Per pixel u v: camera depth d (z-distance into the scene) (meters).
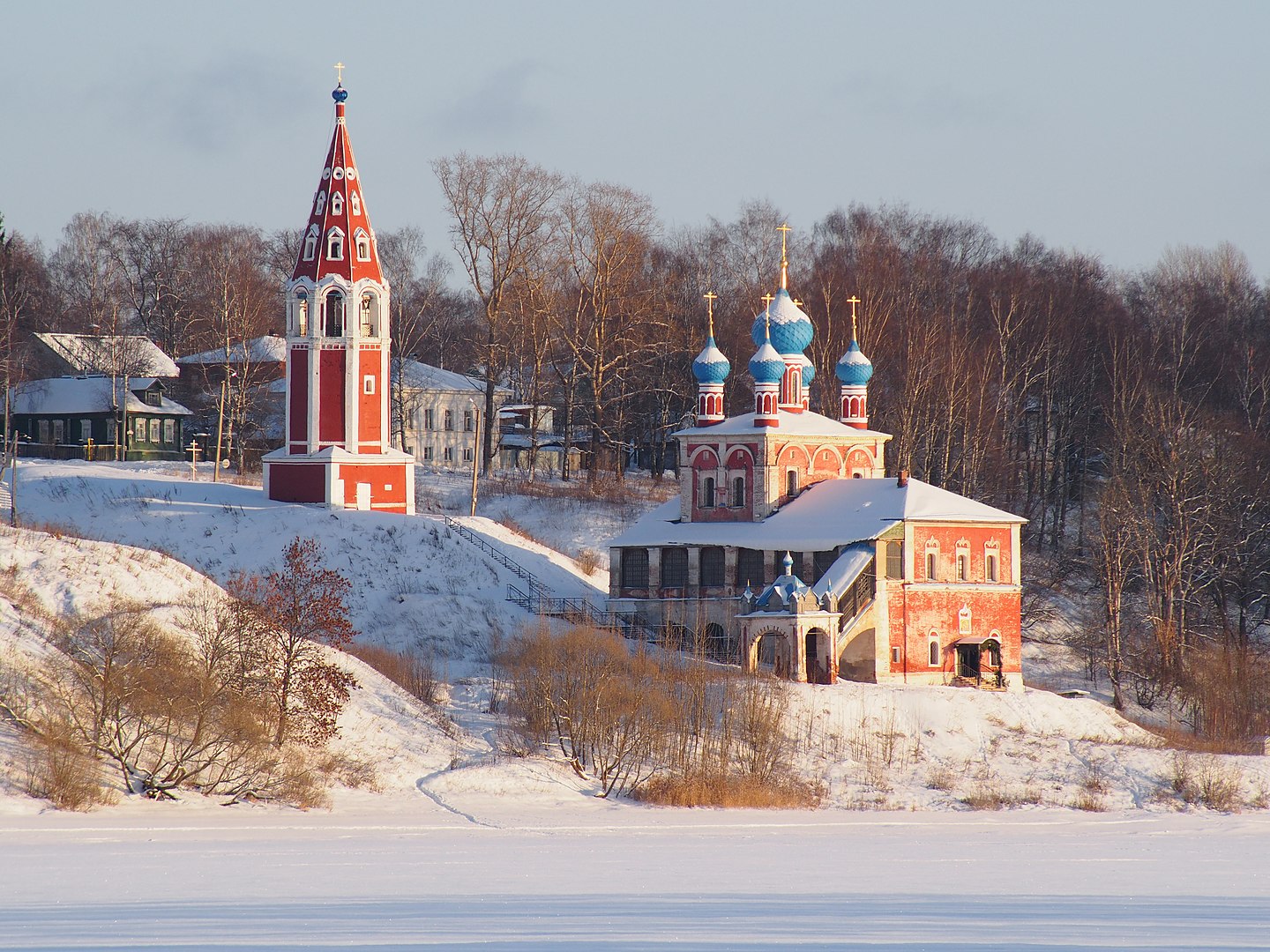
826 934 124.12
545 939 120.06
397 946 116.50
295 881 156.38
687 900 145.12
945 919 133.88
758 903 144.00
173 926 126.50
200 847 186.38
